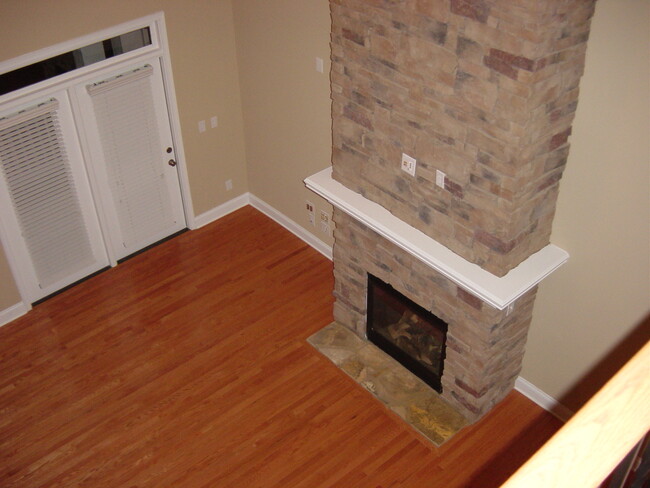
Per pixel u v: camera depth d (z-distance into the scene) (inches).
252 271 243.8
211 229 263.6
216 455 185.2
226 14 228.5
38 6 185.9
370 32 157.2
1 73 188.2
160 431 191.2
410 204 174.2
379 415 194.7
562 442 39.4
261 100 240.5
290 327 222.4
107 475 180.5
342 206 187.8
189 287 237.1
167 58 222.5
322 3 195.9
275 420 193.8
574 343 177.2
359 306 212.1
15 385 204.1
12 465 183.0
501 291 157.1
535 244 164.4
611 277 160.1
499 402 197.9
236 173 266.5
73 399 199.9
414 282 185.9
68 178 220.7
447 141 154.6
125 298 232.8
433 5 139.8
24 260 222.4
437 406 196.7
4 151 201.9
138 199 243.3
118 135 226.1
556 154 150.2
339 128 183.0
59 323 223.9
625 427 39.9
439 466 181.8
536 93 134.2
